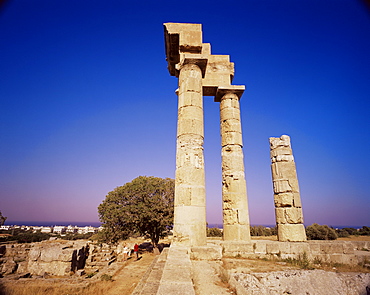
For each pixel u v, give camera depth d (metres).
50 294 12.92
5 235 57.66
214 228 27.20
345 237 22.08
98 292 13.09
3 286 13.25
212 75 14.06
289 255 9.65
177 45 12.47
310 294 6.23
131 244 29.80
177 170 9.88
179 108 10.84
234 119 13.26
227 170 12.40
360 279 6.84
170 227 24.44
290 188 11.74
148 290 5.67
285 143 12.75
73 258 20.42
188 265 5.68
